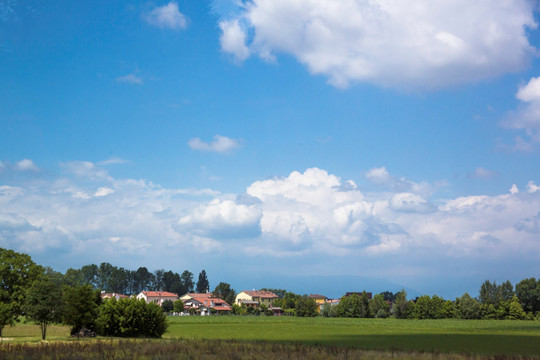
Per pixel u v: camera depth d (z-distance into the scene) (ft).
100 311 212.64
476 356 133.80
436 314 588.50
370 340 237.04
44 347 132.36
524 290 607.78
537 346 213.46
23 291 242.78
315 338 245.45
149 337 211.41
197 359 109.29
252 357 114.83
